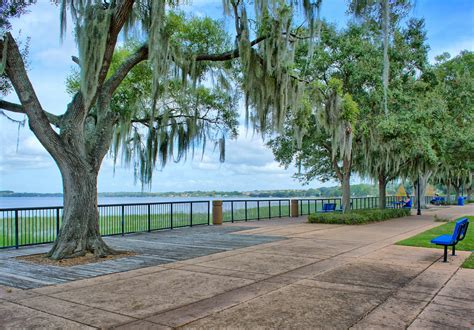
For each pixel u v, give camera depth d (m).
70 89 15.19
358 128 17.31
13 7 8.95
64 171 9.20
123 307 5.19
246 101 11.92
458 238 8.76
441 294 5.76
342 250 10.00
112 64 14.81
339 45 17.59
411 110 17.86
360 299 5.52
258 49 11.56
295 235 13.38
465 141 22.08
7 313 4.94
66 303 5.38
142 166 14.09
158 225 15.52
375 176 23.66
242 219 20.08
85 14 8.74
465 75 23.39
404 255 9.17
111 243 11.52
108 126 9.95
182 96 12.12
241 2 10.59
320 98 15.55
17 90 8.71
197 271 7.49
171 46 10.64
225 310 5.05
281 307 5.16
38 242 11.51
